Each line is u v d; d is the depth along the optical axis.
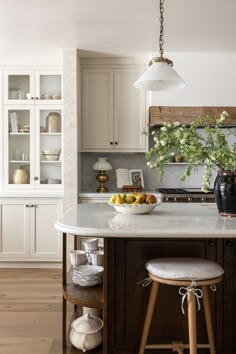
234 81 4.27
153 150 2.27
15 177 4.45
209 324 2.03
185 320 2.20
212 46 4.05
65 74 4.11
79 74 4.34
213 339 2.05
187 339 2.20
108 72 4.41
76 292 2.16
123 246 2.18
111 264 2.18
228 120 4.12
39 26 3.45
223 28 3.51
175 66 4.26
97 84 4.41
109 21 3.33
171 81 2.69
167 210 2.58
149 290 2.19
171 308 2.20
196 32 3.62
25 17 3.23
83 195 4.23
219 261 2.19
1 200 4.27
